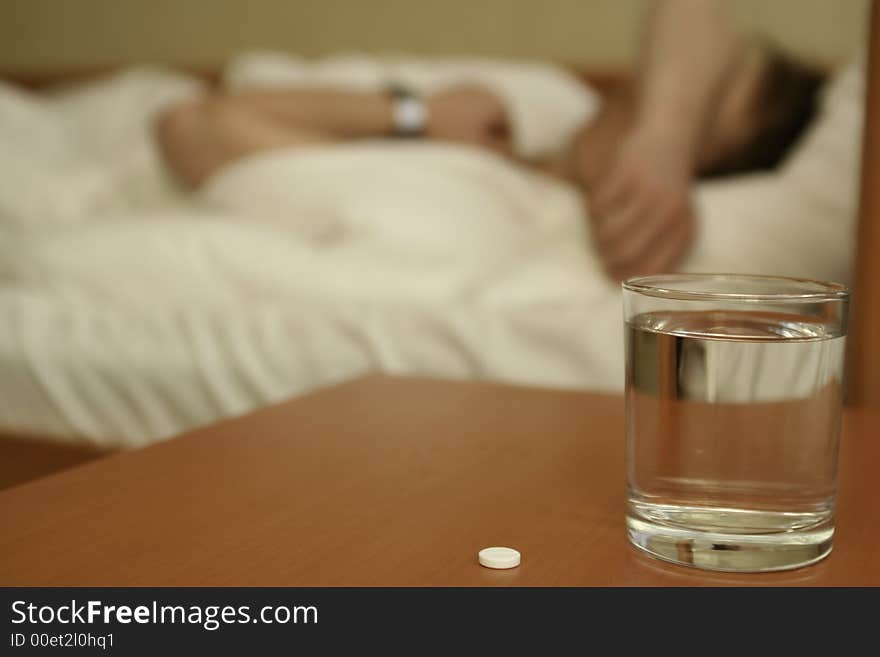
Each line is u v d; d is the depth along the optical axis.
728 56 1.71
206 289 1.58
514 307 1.51
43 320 1.56
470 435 0.98
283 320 1.50
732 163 1.75
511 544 0.81
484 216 1.67
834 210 1.54
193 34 3.11
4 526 0.83
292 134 1.82
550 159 2.12
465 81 2.40
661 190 1.52
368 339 1.46
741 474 0.77
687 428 0.78
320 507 0.85
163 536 0.82
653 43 1.69
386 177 1.69
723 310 0.75
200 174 1.83
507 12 2.76
